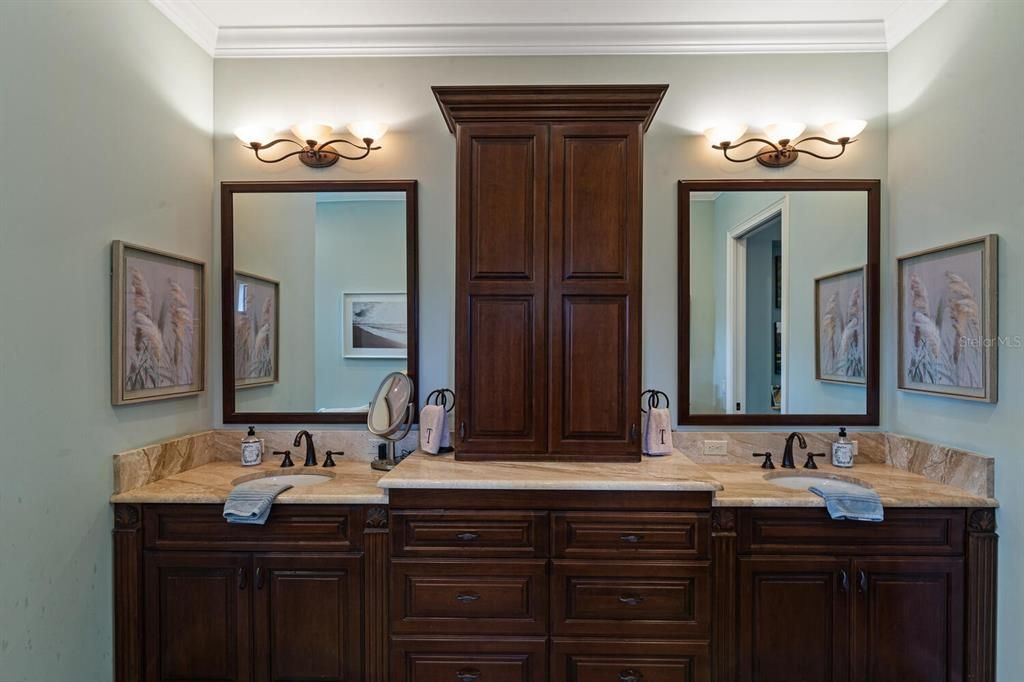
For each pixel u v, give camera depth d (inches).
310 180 103.7
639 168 85.4
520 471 81.4
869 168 100.7
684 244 101.0
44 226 67.0
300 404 103.8
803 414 100.9
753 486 84.4
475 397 87.0
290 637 79.2
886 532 77.7
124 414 81.2
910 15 92.8
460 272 86.4
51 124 67.9
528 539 76.9
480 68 102.7
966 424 81.6
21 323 64.0
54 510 68.7
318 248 103.6
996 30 75.9
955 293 82.6
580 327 86.1
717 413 101.0
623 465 84.9
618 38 100.7
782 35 99.7
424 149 103.0
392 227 102.7
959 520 77.2
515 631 76.6
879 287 100.2
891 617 77.7
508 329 86.5
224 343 103.2
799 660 78.0
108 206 77.3
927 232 89.6
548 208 85.8
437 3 93.9
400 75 103.0
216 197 103.7
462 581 77.1
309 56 103.5
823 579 78.0
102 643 76.8
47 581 67.7
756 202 101.5
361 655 78.6
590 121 85.7
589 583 76.4
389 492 77.9
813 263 101.3
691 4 93.8
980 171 78.5
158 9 88.1
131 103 82.0
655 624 76.0
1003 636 75.1
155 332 86.7
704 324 101.3
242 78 104.0
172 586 79.7
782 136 98.1
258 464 98.3
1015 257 73.0
